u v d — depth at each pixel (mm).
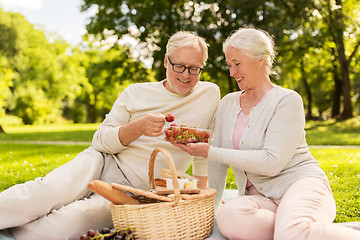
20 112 35438
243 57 2762
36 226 2611
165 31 18203
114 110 3279
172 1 18266
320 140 12234
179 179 2658
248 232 2445
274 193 2668
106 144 3012
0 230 2672
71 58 38250
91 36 19812
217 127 3189
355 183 4578
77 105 48500
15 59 30422
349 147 10469
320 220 2307
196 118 3230
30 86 35812
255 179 2805
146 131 2783
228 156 2674
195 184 2678
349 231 2137
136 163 3098
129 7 18156
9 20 30078
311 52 22047
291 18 17891
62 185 2662
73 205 2680
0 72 27828
